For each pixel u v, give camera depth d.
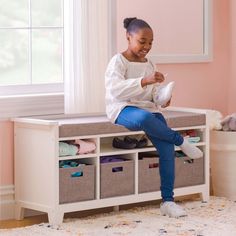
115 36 5.52
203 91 6.06
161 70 5.83
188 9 5.92
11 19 5.29
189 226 4.83
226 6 6.14
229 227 4.81
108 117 5.00
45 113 5.28
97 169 5.04
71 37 5.30
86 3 5.31
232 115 5.67
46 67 5.43
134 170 5.19
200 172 5.47
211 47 6.04
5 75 5.29
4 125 5.14
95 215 5.13
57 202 4.89
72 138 4.94
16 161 5.13
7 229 4.83
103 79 5.41
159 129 4.84
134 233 4.70
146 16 5.71
